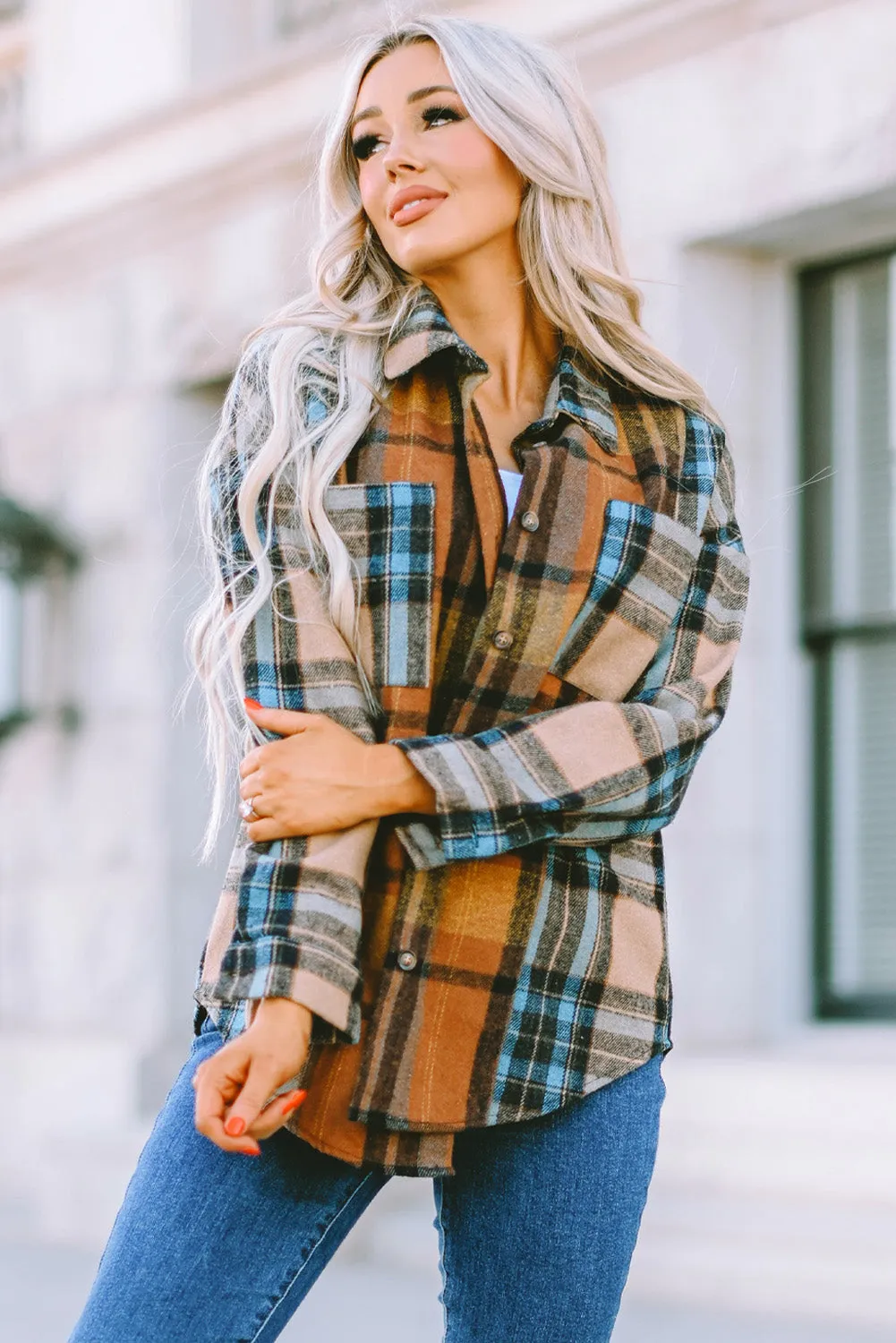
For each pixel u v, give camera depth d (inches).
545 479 89.4
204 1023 90.8
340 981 81.4
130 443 355.3
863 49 257.3
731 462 99.3
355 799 83.6
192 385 351.6
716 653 94.0
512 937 87.0
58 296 372.2
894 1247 230.1
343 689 86.6
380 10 309.1
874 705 274.1
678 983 269.7
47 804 362.0
